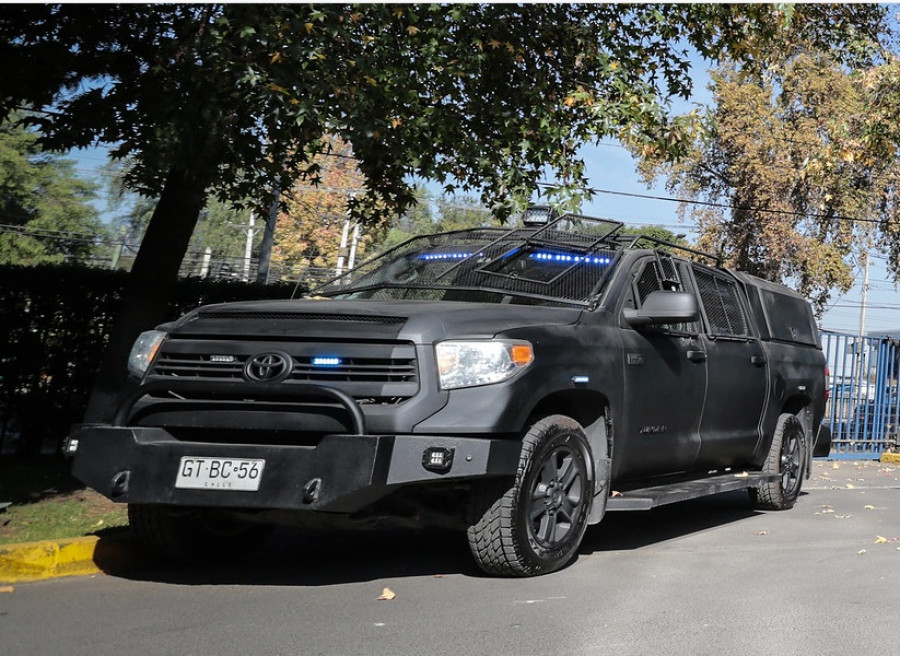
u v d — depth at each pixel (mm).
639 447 6652
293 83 8477
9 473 8789
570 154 11797
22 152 54781
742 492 10539
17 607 4840
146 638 4285
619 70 11312
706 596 5363
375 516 5387
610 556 6562
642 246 7434
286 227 70188
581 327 6121
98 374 10148
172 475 5164
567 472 5902
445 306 5641
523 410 5352
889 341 18172
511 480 5465
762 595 5434
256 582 5555
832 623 4836
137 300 9273
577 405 6168
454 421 5148
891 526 8617
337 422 5086
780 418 9242
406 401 5152
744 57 13344
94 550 5887
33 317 10031
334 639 4312
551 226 7277
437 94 11320
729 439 8055
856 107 34500
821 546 7277
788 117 37812
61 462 9828
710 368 7625
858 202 35312
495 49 11227
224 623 4566
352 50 9469
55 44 8461
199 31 8555
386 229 12617
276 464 5035
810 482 13023
